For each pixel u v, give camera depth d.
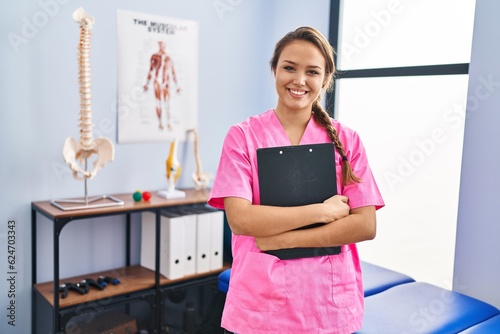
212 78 2.94
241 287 1.18
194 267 2.59
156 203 2.39
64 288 2.27
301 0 3.02
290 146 1.19
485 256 2.14
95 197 2.48
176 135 2.82
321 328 1.17
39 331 2.37
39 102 2.35
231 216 1.18
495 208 2.09
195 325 2.62
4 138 2.27
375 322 1.79
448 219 2.47
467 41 2.35
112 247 2.66
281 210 1.15
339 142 1.26
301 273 1.16
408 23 2.58
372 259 2.83
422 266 2.60
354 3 2.83
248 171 1.22
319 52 1.19
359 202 1.23
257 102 3.17
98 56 2.49
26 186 2.35
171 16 2.72
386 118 2.72
